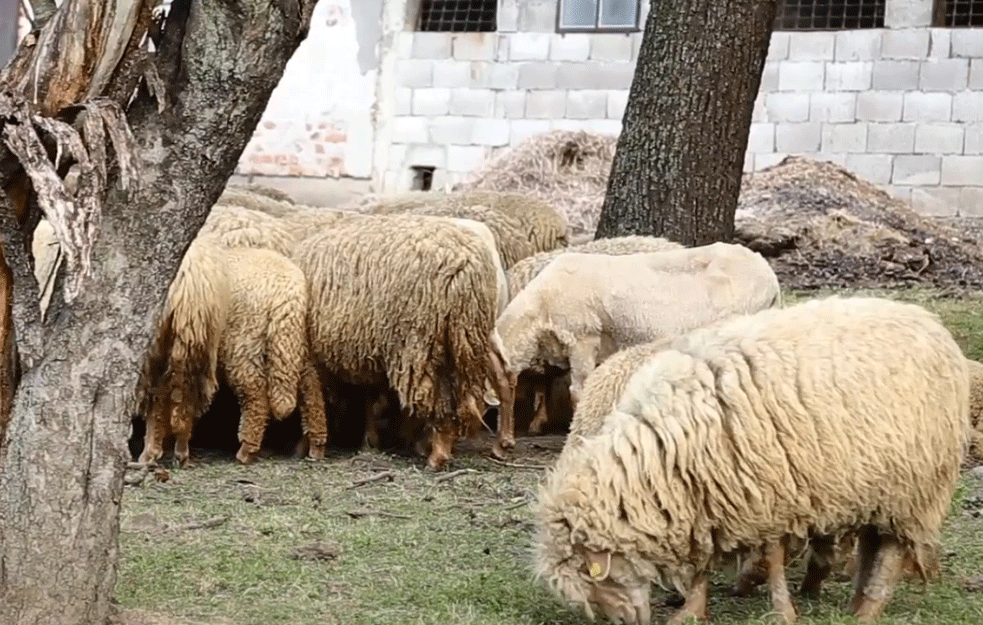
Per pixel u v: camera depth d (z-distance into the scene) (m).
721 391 6.43
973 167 24.58
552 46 26.77
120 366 5.95
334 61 27.53
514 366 11.24
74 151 5.53
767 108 25.56
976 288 18.94
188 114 5.92
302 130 27.69
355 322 10.70
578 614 6.98
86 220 5.55
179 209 5.98
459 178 27.19
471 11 27.48
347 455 11.26
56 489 5.86
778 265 19.69
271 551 8.09
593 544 6.39
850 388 6.45
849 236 20.45
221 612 6.88
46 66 5.77
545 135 23.64
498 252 12.90
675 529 6.41
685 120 13.30
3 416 6.16
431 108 27.28
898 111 24.91
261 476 10.31
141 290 5.96
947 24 25.11
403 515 9.18
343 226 11.06
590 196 21.83
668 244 12.20
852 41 25.12
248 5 5.81
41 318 5.89
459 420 10.72
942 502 6.75
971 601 7.38
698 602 6.74
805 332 6.62
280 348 10.66
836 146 25.22
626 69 26.39
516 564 7.96
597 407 8.30
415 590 7.38
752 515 6.38
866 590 6.84
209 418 11.44
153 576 7.47
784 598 6.65
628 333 11.15
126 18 5.83
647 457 6.37
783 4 25.95
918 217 22.52
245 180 27.95
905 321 6.78
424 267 10.52
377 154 27.47
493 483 10.27
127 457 6.06
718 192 13.42
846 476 6.38
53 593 5.88
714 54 13.27
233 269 10.66
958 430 6.77
